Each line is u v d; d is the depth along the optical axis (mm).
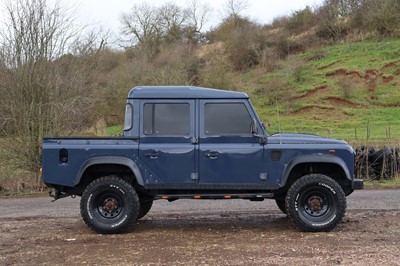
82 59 15844
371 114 32469
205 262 5863
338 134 25250
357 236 7145
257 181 7414
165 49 48000
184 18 62031
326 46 46906
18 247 6758
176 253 6309
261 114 34500
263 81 40469
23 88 14336
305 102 35375
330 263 5730
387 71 37844
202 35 62625
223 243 6832
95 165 7574
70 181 7422
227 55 49594
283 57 47469
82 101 15242
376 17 45062
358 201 10625
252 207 10000
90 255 6281
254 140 7473
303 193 7422
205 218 8883
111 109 24688
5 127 14312
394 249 6324
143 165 7445
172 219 8820
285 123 31469
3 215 9648
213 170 7422
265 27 55000
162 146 7457
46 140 7516
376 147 15250
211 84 32062
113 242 6973
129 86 25625
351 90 35531
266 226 8031
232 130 7520
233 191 7543
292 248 6465
